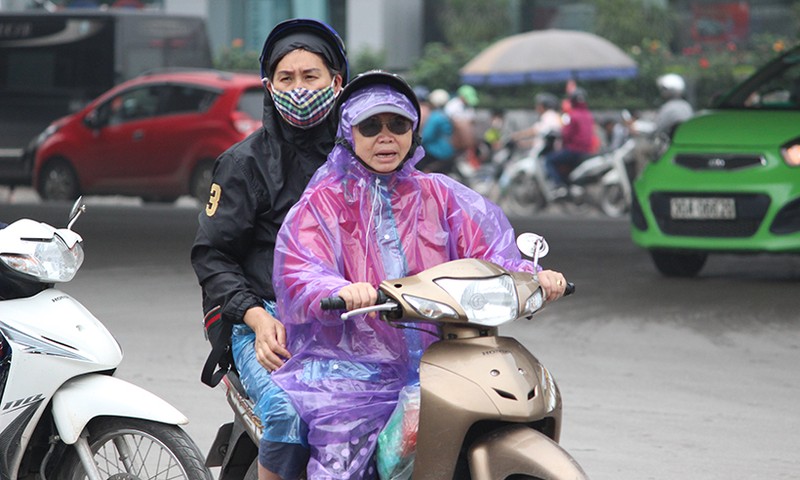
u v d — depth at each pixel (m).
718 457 16.80
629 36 87.31
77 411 12.29
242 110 51.91
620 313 27.05
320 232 10.88
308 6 90.38
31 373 12.48
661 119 51.69
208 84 52.47
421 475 10.29
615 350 23.38
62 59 61.59
